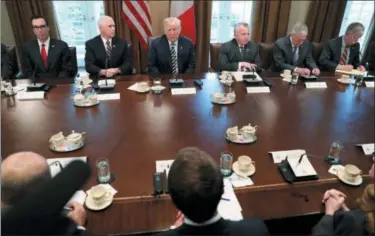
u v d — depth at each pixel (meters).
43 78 2.52
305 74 2.67
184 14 3.66
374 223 0.88
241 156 1.31
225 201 1.07
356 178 1.20
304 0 3.99
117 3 3.51
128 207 1.05
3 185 0.67
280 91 2.27
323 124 1.72
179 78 2.52
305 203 1.08
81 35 3.94
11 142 1.46
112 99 2.05
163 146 1.46
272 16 3.89
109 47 2.84
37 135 1.54
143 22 3.45
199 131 1.61
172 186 0.71
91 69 2.75
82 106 1.92
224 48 2.98
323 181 1.20
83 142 1.47
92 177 1.19
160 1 3.74
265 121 1.75
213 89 2.29
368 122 1.76
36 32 2.66
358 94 2.23
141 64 3.85
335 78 2.62
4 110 1.84
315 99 2.12
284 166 1.27
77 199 1.06
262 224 0.86
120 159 1.34
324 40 4.12
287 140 1.53
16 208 0.54
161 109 1.90
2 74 2.43
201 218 0.71
